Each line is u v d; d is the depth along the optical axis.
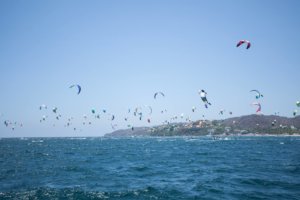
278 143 108.19
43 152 70.38
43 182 24.89
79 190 20.92
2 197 19.12
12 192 20.61
